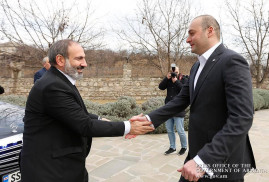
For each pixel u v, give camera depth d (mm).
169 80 4219
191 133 1616
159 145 4930
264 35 13055
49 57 1704
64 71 1700
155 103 7414
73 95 1617
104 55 14680
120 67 14922
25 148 1628
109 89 14867
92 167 3701
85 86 14930
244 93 1286
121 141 5281
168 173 3438
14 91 15477
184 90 2008
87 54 9789
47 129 1583
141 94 14695
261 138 5664
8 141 2354
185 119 6379
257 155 4301
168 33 9344
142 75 14750
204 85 1507
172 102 2025
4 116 3125
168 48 9188
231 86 1330
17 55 8016
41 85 1568
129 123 1761
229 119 1290
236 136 1224
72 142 1650
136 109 7754
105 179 3244
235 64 1369
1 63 14766
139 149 4656
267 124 7613
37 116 1578
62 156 1586
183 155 4207
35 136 1590
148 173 3443
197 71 1734
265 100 12125
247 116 1252
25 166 1602
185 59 12625
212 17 1601
